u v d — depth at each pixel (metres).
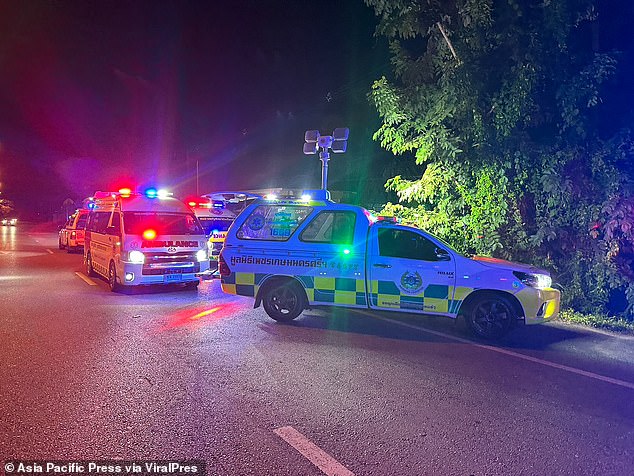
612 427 4.17
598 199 8.77
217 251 12.71
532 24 8.95
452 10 9.52
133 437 3.80
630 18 9.07
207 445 3.70
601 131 9.19
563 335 7.36
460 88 9.29
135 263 9.82
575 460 3.61
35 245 23.22
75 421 4.04
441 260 7.00
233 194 13.84
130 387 4.80
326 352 6.11
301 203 7.67
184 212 11.07
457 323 7.85
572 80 8.60
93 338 6.54
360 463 3.50
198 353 5.96
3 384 4.82
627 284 8.84
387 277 7.12
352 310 8.69
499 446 3.79
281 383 5.00
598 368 5.79
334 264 7.34
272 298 7.67
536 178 9.31
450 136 10.07
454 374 5.42
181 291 10.58
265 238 7.77
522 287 6.72
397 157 14.54
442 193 10.32
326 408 4.41
